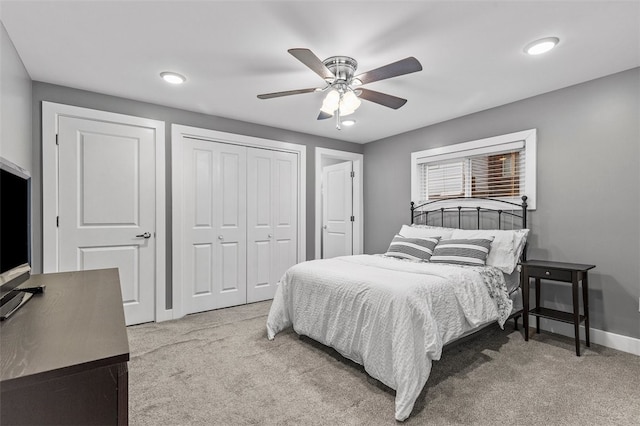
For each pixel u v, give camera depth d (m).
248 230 3.83
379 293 2.00
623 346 2.46
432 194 3.95
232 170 3.71
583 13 1.74
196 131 3.41
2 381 0.58
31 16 1.76
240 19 1.79
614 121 2.50
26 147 2.42
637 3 1.65
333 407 1.75
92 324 0.90
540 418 1.65
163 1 1.64
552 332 2.86
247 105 3.21
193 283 3.44
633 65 2.36
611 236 2.52
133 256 3.06
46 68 2.40
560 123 2.79
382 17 1.78
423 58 2.24
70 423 0.70
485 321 2.28
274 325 2.73
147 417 1.66
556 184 2.82
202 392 1.90
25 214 1.35
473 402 1.79
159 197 3.17
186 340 2.68
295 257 4.22
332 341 2.27
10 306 1.04
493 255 2.84
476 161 3.50
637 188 2.40
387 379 1.86
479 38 1.99
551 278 2.53
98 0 1.63
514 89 2.80
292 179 4.20
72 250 2.78
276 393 1.89
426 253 3.11
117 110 2.97
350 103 2.08
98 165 2.89
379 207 4.62
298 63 2.32
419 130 4.04
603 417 1.66
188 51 2.16
